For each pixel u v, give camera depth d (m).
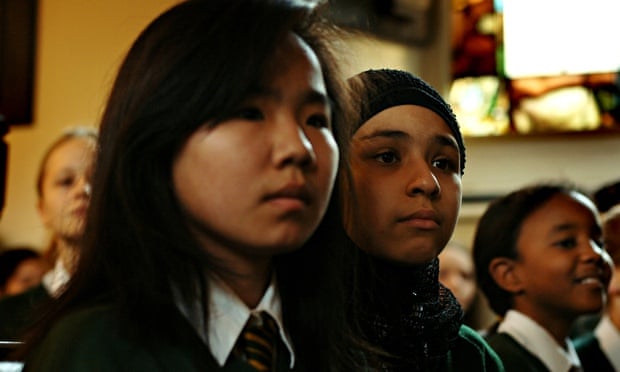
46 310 1.24
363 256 1.57
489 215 2.52
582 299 2.37
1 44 5.14
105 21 4.87
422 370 1.60
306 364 1.29
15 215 5.05
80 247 1.24
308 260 1.34
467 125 6.12
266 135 1.13
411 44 5.92
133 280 1.15
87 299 1.20
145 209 1.16
